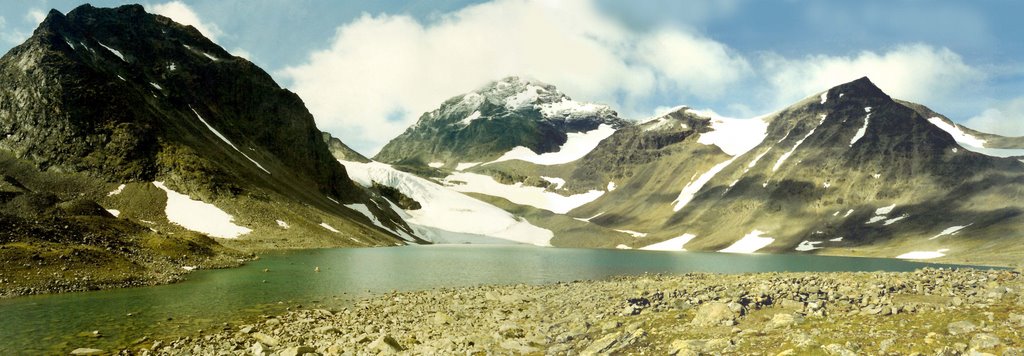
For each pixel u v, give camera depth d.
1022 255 156.62
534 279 73.88
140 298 42.84
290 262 78.88
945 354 18.53
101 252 52.84
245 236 104.19
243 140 159.62
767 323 26.03
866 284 34.38
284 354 26.39
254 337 31.28
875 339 21.16
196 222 105.00
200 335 31.84
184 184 114.12
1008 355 17.44
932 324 22.59
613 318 32.47
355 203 191.25
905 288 32.59
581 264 113.94
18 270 43.47
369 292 53.69
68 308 37.47
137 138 118.31
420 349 27.75
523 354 26.92
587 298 44.53
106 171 111.50
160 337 31.12
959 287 31.86
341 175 192.12
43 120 114.75
